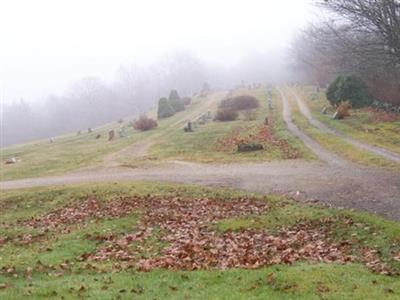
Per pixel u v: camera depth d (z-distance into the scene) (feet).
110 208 71.05
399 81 163.43
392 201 60.70
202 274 39.22
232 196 71.46
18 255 51.01
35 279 41.24
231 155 109.60
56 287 37.55
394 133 113.60
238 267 41.45
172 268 42.29
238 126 153.79
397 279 36.17
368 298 31.78
